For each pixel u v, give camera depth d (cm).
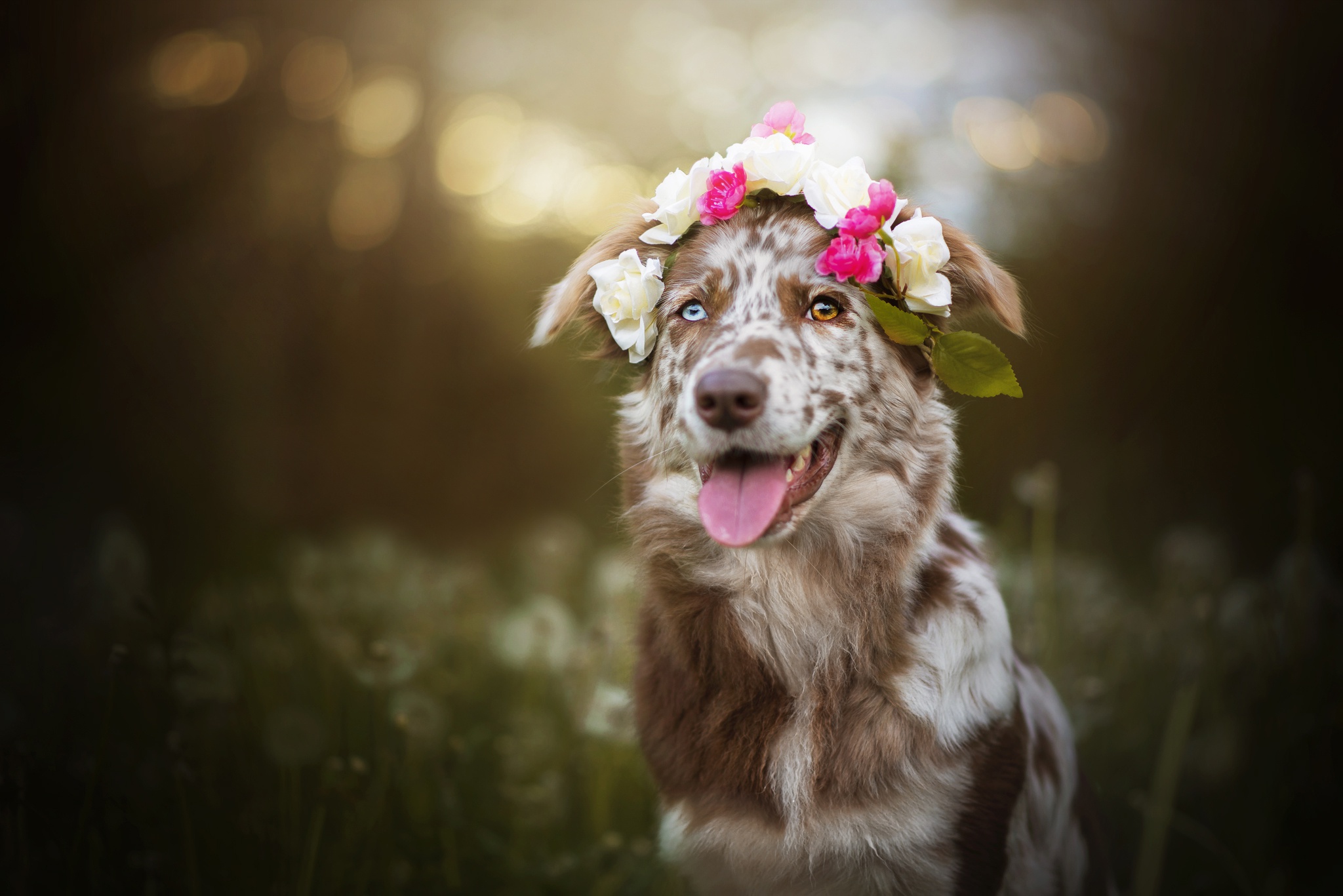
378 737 356
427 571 554
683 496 286
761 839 260
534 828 357
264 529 772
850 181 277
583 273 314
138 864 294
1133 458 778
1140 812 381
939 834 254
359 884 306
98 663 375
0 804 276
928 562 281
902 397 284
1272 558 654
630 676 314
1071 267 841
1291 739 370
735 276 279
